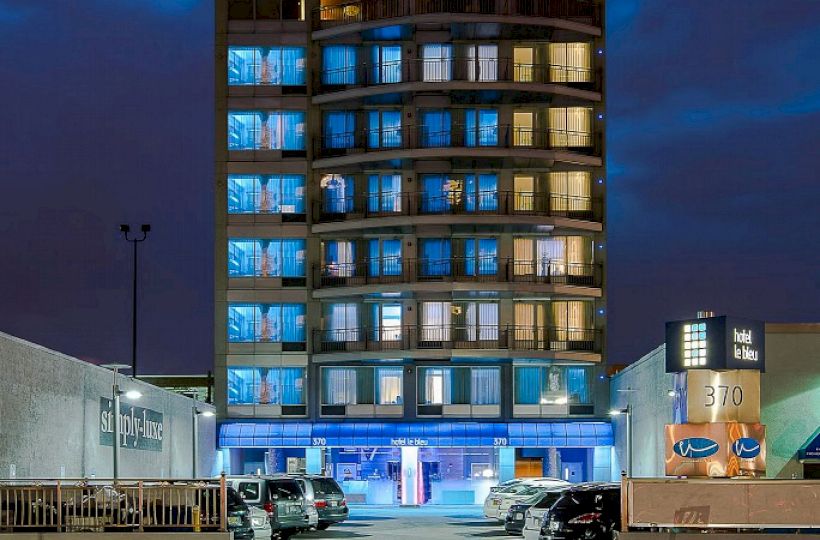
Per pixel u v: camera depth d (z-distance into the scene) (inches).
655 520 1099.3
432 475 2844.5
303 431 2822.3
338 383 2866.6
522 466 2859.3
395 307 2849.4
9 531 1146.0
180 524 1154.7
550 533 1131.3
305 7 2923.2
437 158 2817.4
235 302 2878.9
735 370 1723.7
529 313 2842.0
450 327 2822.3
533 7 2871.6
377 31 2866.6
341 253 2886.3
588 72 2893.7
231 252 2893.7
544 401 2842.0
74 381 1668.3
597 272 2854.3
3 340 1391.5
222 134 2906.0
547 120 2871.6
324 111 2906.0
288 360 2861.7
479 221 2785.4
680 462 1726.1
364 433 2807.6
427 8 2861.7
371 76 2891.2
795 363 1797.5
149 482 1203.2
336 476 2854.3
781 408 1793.8
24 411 1461.6
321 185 2891.2
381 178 2874.0
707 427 1717.5
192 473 2380.7
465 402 2844.5
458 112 2869.1
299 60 2918.3
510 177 2854.3
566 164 2854.3
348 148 2881.4
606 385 2842.0
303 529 1590.8
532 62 2888.8
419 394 2851.9
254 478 1558.8
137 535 1142.3
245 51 2920.8
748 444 1708.9
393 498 2837.1
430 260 2849.4
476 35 2878.9
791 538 1093.8
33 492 1162.6
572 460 2874.0
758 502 1103.6
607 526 1117.7
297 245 2891.2
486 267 2842.0
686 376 1743.4
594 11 2901.1
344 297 2844.5
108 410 1838.1
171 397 2293.3
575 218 2851.9
